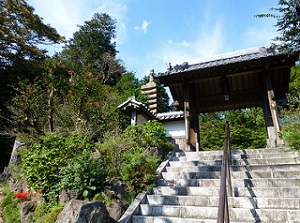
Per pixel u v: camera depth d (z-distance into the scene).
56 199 4.05
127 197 3.95
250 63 6.29
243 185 3.97
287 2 4.57
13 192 6.31
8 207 5.28
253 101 8.21
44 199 4.26
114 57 24.38
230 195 3.59
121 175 4.31
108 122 8.40
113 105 10.20
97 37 27.02
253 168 4.49
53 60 8.66
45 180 4.23
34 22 12.80
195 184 4.26
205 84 8.23
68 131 6.84
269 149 5.46
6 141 12.14
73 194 3.75
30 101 7.05
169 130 10.37
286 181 3.81
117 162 4.60
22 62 12.23
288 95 6.02
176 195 4.00
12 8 12.01
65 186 3.82
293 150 5.16
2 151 12.14
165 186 4.29
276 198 3.35
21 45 12.75
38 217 3.92
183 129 10.18
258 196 3.63
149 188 4.15
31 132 7.58
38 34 13.37
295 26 4.80
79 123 7.20
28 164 4.26
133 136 6.05
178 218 3.25
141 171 4.30
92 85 7.75
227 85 8.17
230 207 3.40
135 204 3.73
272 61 6.15
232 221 3.06
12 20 12.21
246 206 3.39
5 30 11.91
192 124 8.08
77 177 3.84
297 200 3.27
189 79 7.18
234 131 14.73
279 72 7.19
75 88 7.55
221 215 1.84
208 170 4.79
